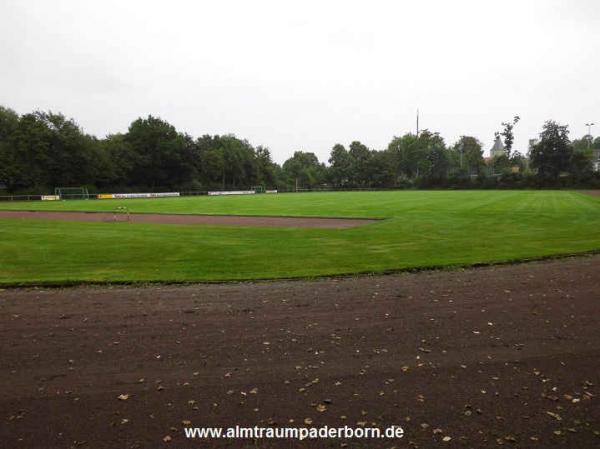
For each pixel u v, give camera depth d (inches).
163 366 200.4
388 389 175.8
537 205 1283.2
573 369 191.8
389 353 211.3
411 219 926.4
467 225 795.4
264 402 167.3
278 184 4820.4
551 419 153.0
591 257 458.9
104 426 152.3
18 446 140.8
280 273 405.7
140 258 494.3
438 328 245.0
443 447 138.3
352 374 189.5
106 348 222.5
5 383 185.5
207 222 931.3
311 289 341.1
